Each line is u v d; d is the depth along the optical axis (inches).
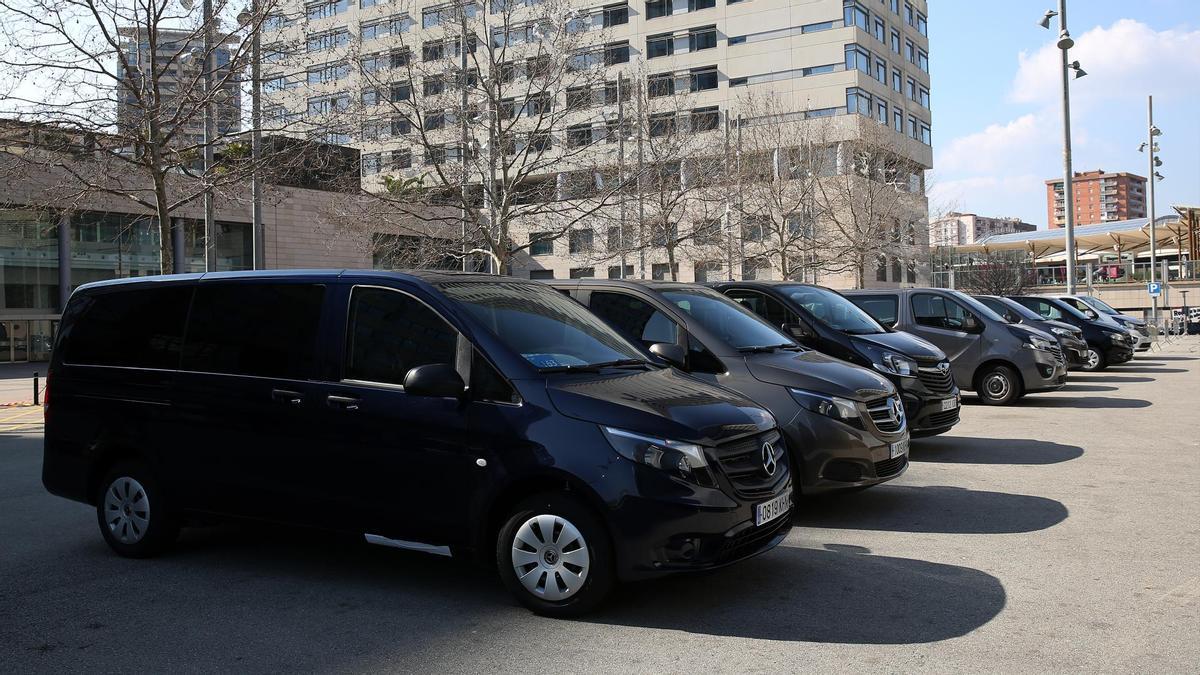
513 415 176.7
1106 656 152.3
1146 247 2265.0
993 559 214.4
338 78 826.2
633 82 1136.8
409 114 794.8
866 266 1539.1
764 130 1360.7
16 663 155.6
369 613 179.8
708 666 149.9
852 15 1955.0
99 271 1423.5
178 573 210.2
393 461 186.9
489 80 802.2
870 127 1524.4
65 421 234.7
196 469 212.4
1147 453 359.9
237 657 157.3
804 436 249.6
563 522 172.2
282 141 717.3
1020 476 318.7
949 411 350.9
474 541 179.5
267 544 236.8
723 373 267.0
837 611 177.8
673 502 166.1
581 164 941.2
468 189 846.5
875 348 343.9
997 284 2036.2
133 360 227.0
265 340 208.8
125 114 604.1
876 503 280.4
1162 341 1296.8
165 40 625.9
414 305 195.8
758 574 204.4
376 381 193.0
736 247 1301.7
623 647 159.0
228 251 1513.3
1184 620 169.5
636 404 175.9
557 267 2030.0
